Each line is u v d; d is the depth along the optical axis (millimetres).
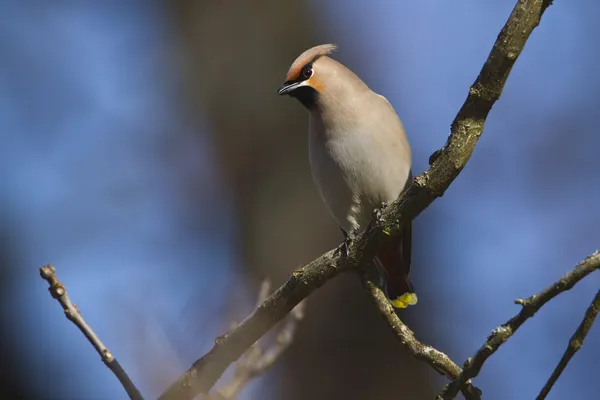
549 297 5883
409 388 12109
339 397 12109
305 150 13945
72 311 6422
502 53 5992
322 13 14812
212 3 14938
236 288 8531
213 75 14633
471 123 6301
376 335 12289
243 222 13789
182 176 14336
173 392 6922
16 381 12961
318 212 13484
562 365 5719
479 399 6336
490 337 6078
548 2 5902
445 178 6508
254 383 7992
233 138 14250
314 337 12234
